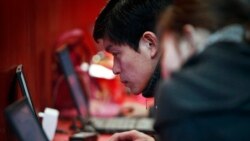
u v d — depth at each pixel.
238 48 1.35
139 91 2.18
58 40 3.80
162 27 1.45
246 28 1.38
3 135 2.22
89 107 3.85
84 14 4.48
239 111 1.30
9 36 2.74
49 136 2.62
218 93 1.32
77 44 4.01
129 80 2.18
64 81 3.68
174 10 1.43
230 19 1.40
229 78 1.33
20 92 2.36
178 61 1.41
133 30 2.12
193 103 1.32
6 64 2.67
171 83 1.37
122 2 2.16
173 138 1.32
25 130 1.77
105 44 2.21
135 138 2.30
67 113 3.62
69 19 4.20
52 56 3.74
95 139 2.92
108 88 4.17
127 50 2.15
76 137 2.79
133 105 3.84
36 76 3.38
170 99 1.34
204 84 1.33
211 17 1.40
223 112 1.31
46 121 2.63
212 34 1.39
